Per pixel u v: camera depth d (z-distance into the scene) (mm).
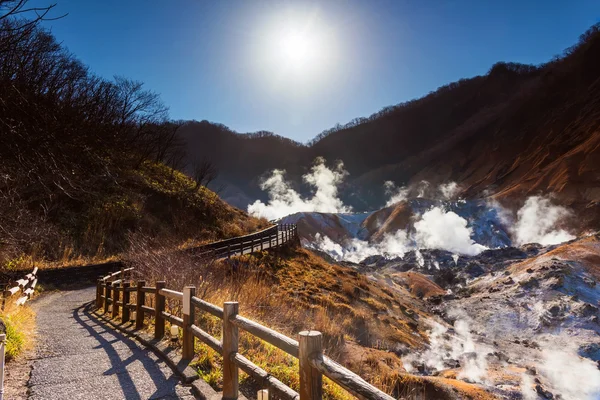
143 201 28984
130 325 7988
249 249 25281
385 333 19453
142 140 38875
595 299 48438
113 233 24406
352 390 2199
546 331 41031
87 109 15750
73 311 11258
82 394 4062
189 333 5215
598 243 67875
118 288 9227
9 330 6008
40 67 11672
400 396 9797
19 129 6406
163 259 12156
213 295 9992
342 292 23828
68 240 21406
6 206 13609
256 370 3443
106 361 5367
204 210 35031
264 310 11484
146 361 5359
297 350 2797
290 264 26859
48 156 7211
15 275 15352
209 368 4969
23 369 4969
